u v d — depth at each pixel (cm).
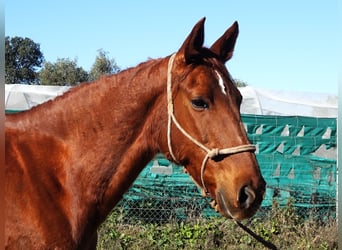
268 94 1178
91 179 288
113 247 666
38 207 277
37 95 1013
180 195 830
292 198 816
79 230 284
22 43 2753
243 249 695
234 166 272
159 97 296
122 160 294
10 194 276
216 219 760
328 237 720
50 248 274
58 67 2359
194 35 288
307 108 1140
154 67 301
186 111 285
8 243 272
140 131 297
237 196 267
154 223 773
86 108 296
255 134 898
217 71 290
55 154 290
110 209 297
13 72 2742
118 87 299
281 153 901
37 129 294
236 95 291
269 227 754
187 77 287
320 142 919
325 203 881
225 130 277
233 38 318
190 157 287
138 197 809
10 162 282
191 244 703
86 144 292
